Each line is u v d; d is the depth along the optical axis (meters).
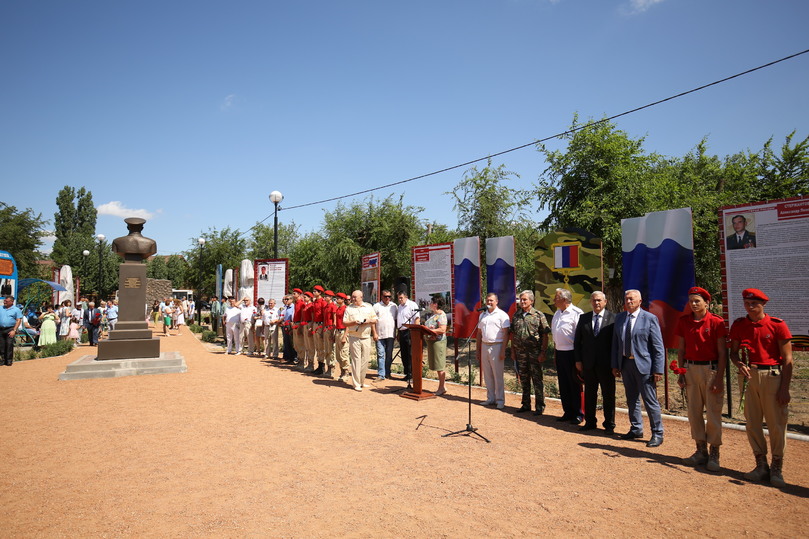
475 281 12.07
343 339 10.75
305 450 5.92
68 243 51.16
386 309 11.57
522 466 5.41
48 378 11.56
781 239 7.08
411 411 8.06
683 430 7.04
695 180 18.14
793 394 10.05
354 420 7.43
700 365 5.52
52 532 3.79
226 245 36.75
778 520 4.09
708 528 3.92
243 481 4.90
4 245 31.22
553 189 15.76
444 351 9.62
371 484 4.82
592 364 6.96
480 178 19.58
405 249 22.77
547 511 4.21
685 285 8.37
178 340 22.95
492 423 7.36
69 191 62.78
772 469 4.95
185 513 4.13
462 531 3.82
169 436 6.55
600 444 6.35
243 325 16.69
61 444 6.20
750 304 5.13
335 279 24.09
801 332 6.87
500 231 19.16
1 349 13.89
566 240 9.94
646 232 8.88
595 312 7.06
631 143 14.98
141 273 13.09
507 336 8.62
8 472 5.19
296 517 4.05
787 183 19.36
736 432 6.94
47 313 18.00
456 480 4.95
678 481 5.00
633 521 4.03
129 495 4.55
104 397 9.22
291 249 36.53
